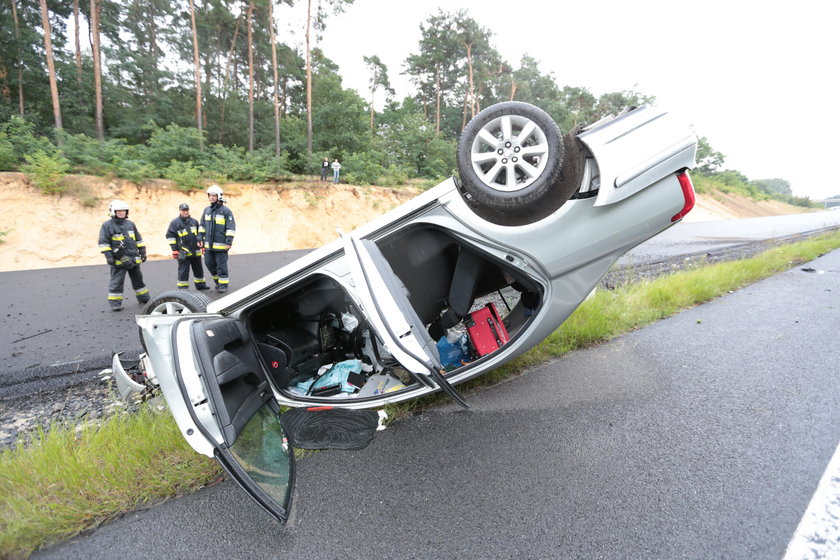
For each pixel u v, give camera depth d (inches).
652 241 559.8
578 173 107.6
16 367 171.2
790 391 120.3
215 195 319.6
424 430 109.4
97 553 75.1
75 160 658.8
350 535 75.2
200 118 1071.6
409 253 124.8
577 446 98.6
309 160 1025.5
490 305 125.5
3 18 1056.8
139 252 279.0
